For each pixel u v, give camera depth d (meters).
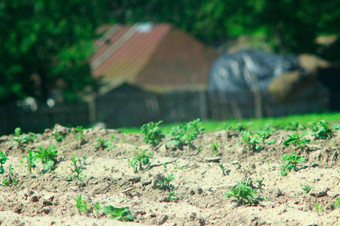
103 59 80.12
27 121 51.03
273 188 12.18
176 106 62.25
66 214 10.65
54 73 50.25
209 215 10.53
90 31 54.84
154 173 13.55
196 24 104.69
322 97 61.25
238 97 59.44
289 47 79.44
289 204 11.05
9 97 50.44
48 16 52.94
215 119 62.03
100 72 75.69
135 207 11.05
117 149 15.68
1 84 48.22
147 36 80.56
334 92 62.19
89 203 11.30
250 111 59.19
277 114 58.72
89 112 57.78
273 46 82.75
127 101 60.19
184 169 13.73
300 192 11.76
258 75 58.94
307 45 78.94
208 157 14.59
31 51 50.47
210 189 12.29
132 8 111.31
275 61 59.88
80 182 13.10
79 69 52.44
